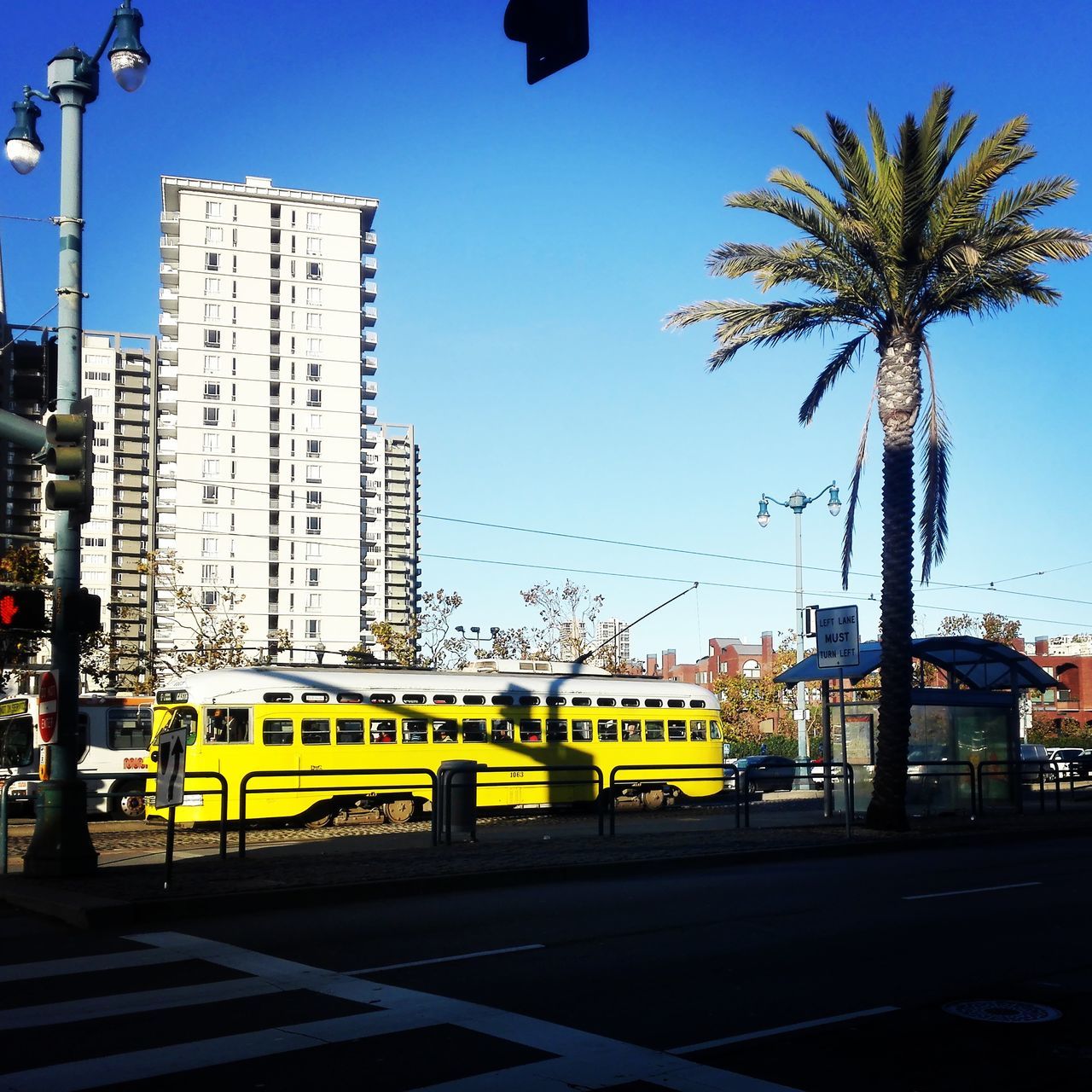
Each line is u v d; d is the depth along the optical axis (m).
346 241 118.75
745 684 79.00
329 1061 6.58
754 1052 6.80
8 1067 6.49
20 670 36.19
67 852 14.34
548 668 32.91
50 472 14.59
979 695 26.94
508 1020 7.50
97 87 15.45
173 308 116.94
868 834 20.89
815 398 25.09
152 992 8.34
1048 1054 6.79
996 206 22.09
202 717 26.69
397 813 28.72
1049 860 17.94
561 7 5.86
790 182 22.89
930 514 23.28
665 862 16.81
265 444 114.44
